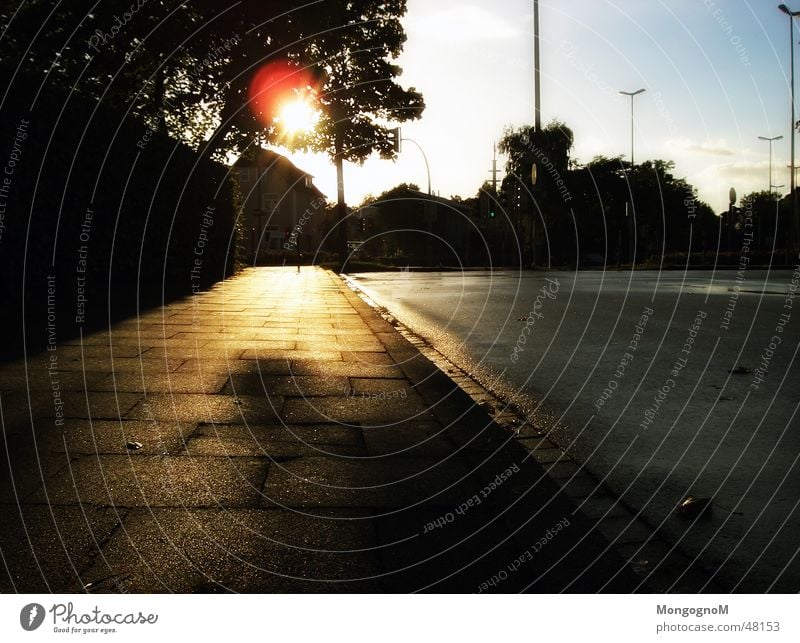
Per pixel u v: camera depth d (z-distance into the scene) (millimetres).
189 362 6547
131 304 11586
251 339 8227
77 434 4141
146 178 15062
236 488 3344
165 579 2467
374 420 4730
